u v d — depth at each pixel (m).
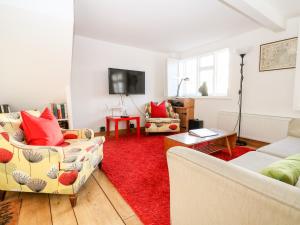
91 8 2.44
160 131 3.90
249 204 0.56
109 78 3.84
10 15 1.70
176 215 0.93
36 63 2.23
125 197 1.58
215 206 0.69
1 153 1.41
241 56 3.17
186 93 4.99
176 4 2.37
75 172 1.44
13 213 1.38
